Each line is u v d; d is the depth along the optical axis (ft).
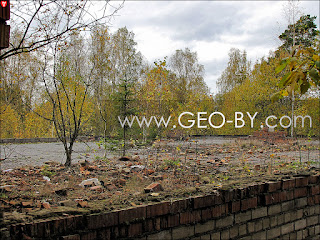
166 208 11.41
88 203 11.25
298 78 6.09
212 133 76.28
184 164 23.44
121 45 83.15
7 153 36.32
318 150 39.37
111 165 23.24
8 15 8.34
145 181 16.81
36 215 9.38
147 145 38.09
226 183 15.19
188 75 125.80
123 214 10.27
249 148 42.42
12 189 13.93
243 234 13.97
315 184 17.60
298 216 16.47
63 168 21.40
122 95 31.83
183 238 11.84
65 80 24.56
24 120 70.90
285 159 28.66
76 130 23.35
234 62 139.44
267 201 14.90
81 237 9.32
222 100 96.73
